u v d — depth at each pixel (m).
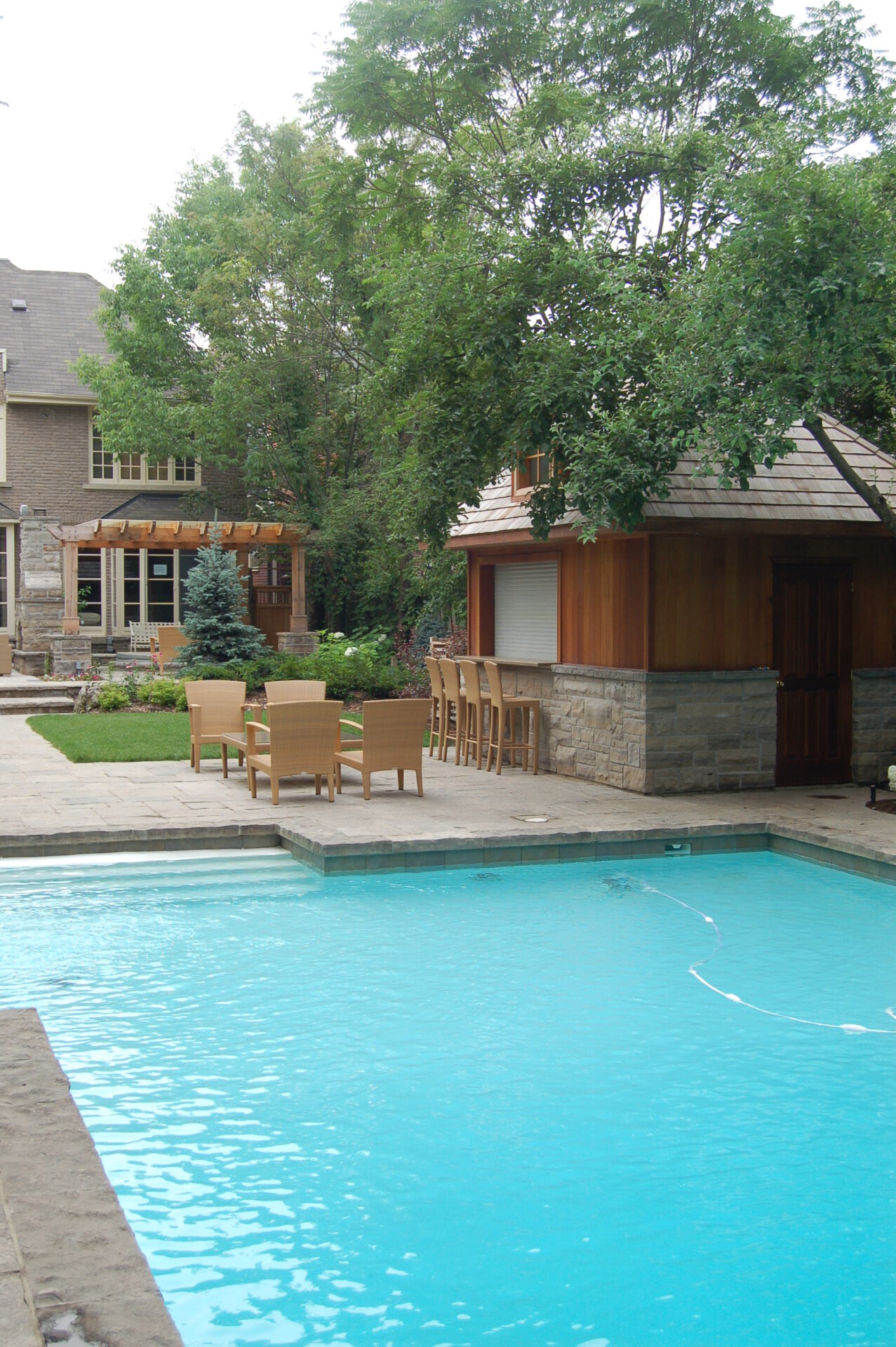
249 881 9.12
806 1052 5.94
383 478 24.25
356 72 19.30
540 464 13.73
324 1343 3.53
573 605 13.25
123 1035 6.03
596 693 12.64
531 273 11.39
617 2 17.50
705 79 16.91
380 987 6.82
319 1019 6.30
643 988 6.86
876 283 9.52
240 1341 3.53
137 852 9.59
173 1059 5.73
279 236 26.44
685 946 7.68
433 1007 6.52
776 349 9.46
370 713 11.34
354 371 27.78
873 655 12.75
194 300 26.69
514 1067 5.71
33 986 6.75
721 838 10.23
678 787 11.91
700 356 9.64
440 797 11.62
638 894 8.92
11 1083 4.46
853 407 16.05
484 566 15.37
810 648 12.49
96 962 7.21
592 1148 4.89
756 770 12.18
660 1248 4.12
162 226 28.50
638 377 10.61
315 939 7.72
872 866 9.27
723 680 11.97
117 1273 3.14
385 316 24.97
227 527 23.50
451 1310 3.72
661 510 11.09
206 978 6.93
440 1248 4.10
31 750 14.34
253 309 26.39
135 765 13.27
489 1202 4.42
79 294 31.16
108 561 28.16
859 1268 4.01
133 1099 5.28
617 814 10.71
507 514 14.25
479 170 12.34
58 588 23.28
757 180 9.22
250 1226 4.21
